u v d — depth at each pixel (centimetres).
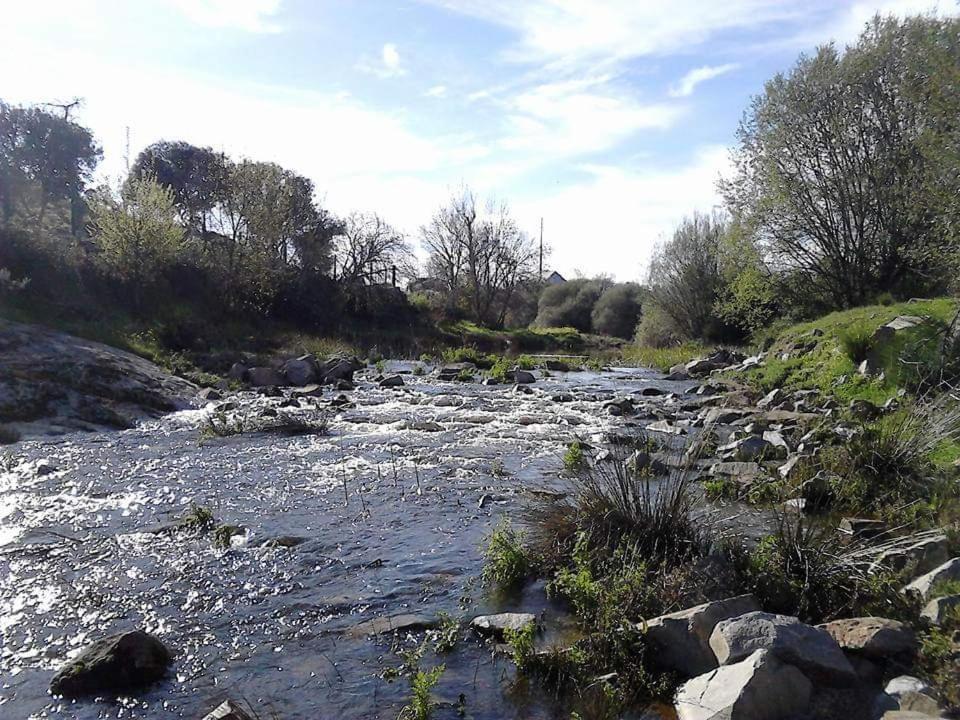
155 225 2558
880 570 573
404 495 925
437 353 3406
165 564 691
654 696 457
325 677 491
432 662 507
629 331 5753
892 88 2450
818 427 1133
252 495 930
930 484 800
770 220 2786
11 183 2691
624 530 650
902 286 2555
